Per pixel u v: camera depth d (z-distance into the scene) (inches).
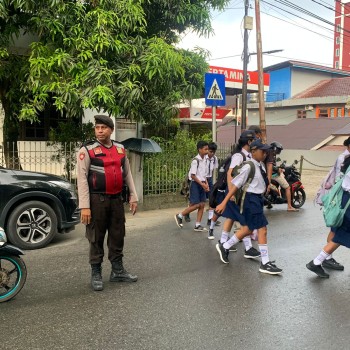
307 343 138.4
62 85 314.2
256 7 576.1
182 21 381.4
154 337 142.1
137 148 374.3
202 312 162.6
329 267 218.5
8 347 135.3
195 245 266.1
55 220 260.5
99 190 185.2
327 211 199.0
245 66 599.2
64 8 307.3
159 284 193.8
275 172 391.5
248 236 237.8
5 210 244.1
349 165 204.2
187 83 379.2
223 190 273.0
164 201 402.9
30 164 356.8
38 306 167.9
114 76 327.6
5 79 361.7
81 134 400.8
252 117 1487.5
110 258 195.8
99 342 138.7
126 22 323.0
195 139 501.7
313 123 1215.6
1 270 173.2
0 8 293.9
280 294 182.1
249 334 144.5
